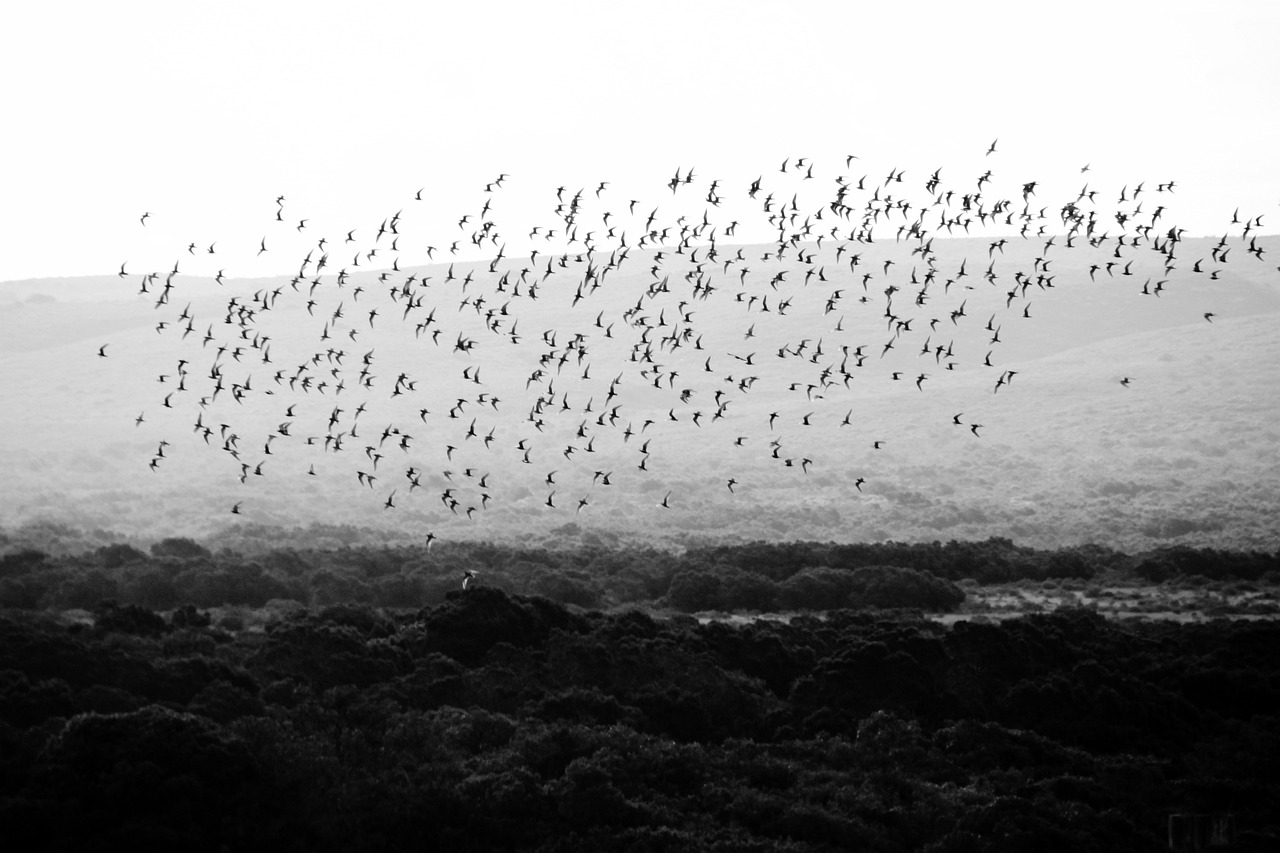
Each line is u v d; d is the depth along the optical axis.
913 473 119.19
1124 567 80.75
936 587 69.38
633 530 101.31
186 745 32.81
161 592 61.75
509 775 35.53
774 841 34.88
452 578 67.44
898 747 41.56
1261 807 40.12
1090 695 46.75
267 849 32.00
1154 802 39.78
